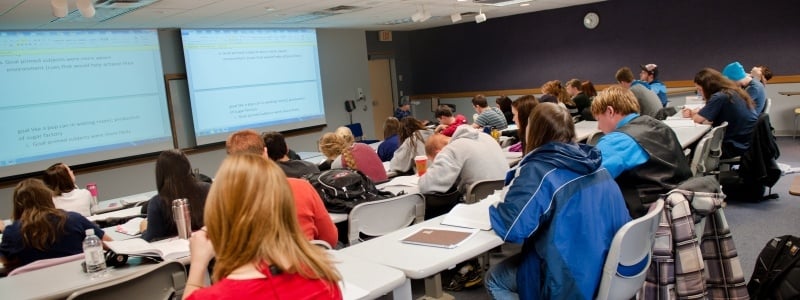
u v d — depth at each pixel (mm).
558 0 8719
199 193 2455
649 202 2369
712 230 2234
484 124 5980
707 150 3801
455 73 11922
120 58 7199
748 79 5008
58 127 6707
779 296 2238
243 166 1132
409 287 1762
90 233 2152
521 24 10648
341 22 8836
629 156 2359
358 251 1935
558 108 2004
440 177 3266
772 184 4621
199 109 7969
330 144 4117
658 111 5074
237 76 8383
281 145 3168
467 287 3326
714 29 8438
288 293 1100
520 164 2010
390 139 5035
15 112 6375
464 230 2070
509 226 1864
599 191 1894
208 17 6965
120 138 7250
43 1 4973
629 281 1865
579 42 9930
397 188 3504
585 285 1805
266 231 1104
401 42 12281
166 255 2080
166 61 7770
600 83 9812
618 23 9406
